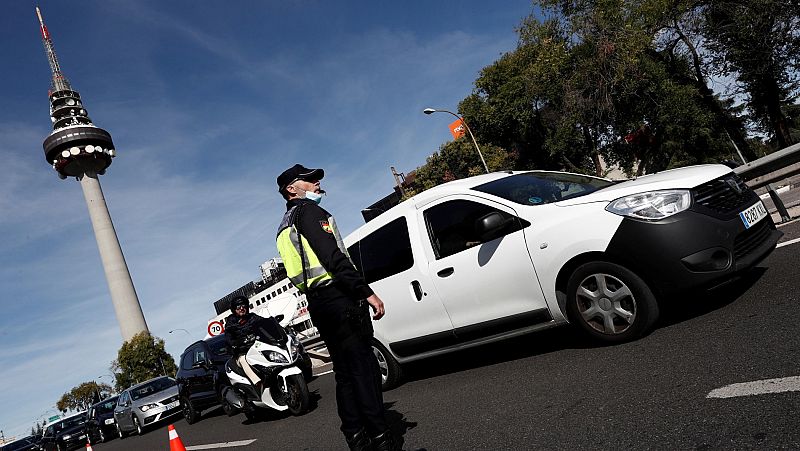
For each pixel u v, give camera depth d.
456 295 5.25
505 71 41.22
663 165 32.84
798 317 3.68
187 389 11.30
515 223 4.87
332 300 3.08
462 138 46.41
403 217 5.85
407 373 6.73
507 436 3.49
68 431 24.19
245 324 7.48
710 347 3.73
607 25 25.12
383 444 3.05
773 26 20.05
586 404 3.54
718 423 2.69
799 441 2.28
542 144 40.16
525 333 4.93
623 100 26.84
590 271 4.46
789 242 5.84
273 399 7.16
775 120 22.41
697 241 4.05
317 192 3.35
